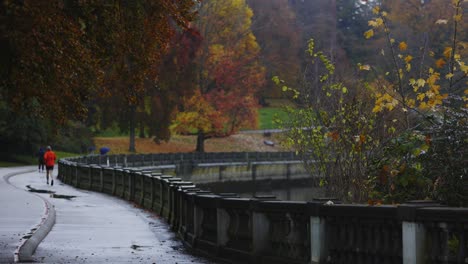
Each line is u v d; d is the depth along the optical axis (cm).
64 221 2356
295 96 2328
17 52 1545
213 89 9006
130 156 6606
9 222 2112
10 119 7850
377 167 1330
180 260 1509
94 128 10338
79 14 1638
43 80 1595
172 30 1844
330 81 2419
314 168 2306
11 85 1631
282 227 1234
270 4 11350
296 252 1185
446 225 874
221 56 8988
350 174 2006
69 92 1659
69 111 1723
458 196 1169
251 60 9412
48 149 4541
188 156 7469
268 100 12619
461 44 1353
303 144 2312
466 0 1325
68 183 4741
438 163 1191
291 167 8125
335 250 1075
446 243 880
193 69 8700
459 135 1178
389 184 1309
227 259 1436
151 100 8581
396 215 942
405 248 919
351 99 2139
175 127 8894
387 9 5684
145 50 1762
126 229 2156
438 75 1286
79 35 1606
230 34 9338
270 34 11131
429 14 5141
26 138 7988
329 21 10881
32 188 4228
